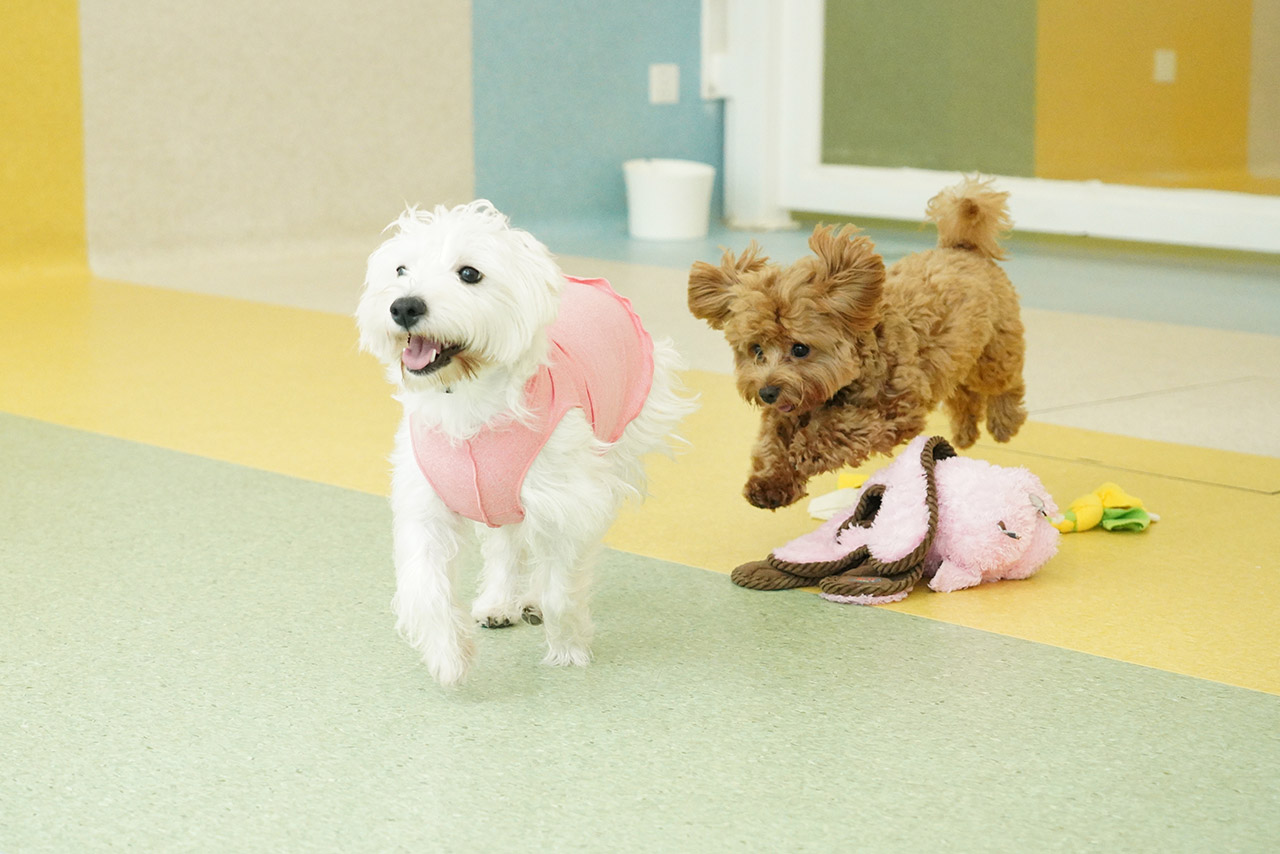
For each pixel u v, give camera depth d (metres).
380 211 8.80
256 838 2.09
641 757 2.36
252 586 3.13
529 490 2.54
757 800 2.21
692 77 10.02
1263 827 2.13
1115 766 2.33
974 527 3.12
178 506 3.70
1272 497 3.86
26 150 7.32
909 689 2.63
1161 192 8.20
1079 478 4.06
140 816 2.15
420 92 8.78
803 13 9.55
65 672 2.67
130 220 7.79
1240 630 2.92
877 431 3.21
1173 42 8.02
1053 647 2.83
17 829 2.11
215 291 7.16
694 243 9.01
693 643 2.85
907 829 2.12
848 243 3.08
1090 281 7.54
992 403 3.97
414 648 2.78
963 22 8.91
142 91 7.70
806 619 2.98
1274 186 7.77
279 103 8.23
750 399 3.18
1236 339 6.07
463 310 2.29
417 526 2.59
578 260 8.17
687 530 3.56
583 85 9.48
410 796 2.22
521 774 2.29
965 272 3.54
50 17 7.29
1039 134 8.72
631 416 2.91
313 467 4.09
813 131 9.70
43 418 4.59
